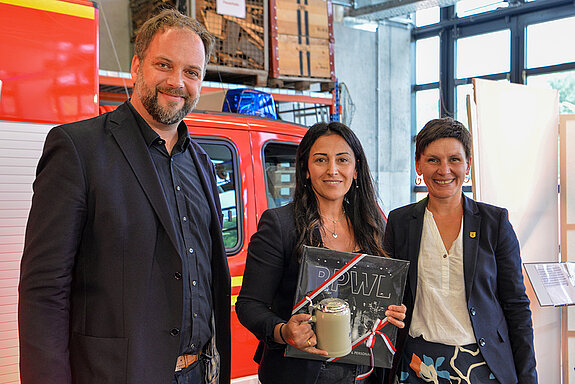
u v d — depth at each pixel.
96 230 1.43
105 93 4.47
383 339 1.66
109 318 1.43
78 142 1.45
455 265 1.88
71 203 1.39
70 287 1.41
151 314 1.46
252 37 5.56
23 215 2.07
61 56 2.18
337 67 8.91
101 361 1.41
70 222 1.39
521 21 8.41
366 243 1.82
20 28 2.09
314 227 1.74
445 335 1.85
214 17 5.26
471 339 1.85
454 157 1.89
